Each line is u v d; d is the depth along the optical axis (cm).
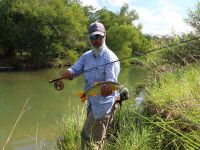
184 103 482
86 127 526
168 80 679
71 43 4297
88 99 538
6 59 4025
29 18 4116
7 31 4097
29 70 3691
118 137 505
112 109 530
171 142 424
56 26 4191
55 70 3716
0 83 2369
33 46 4084
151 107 559
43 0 4281
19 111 1323
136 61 1028
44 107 1397
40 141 855
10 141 902
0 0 4159
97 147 500
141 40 5397
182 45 956
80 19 4522
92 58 529
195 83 555
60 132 655
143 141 452
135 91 1057
